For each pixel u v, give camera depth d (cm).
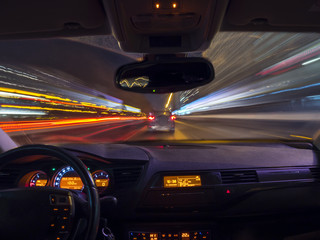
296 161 227
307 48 2009
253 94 3341
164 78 197
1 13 176
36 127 2200
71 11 175
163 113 1409
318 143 254
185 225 208
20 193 120
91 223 129
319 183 223
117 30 176
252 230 224
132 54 213
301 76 2127
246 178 215
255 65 3334
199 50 207
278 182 216
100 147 227
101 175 204
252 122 2242
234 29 212
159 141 291
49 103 4281
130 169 207
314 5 172
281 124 1734
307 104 2066
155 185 206
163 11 159
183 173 209
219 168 213
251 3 170
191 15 165
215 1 149
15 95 3469
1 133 210
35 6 168
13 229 117
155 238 206
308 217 229
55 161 186
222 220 216
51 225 121
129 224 208
